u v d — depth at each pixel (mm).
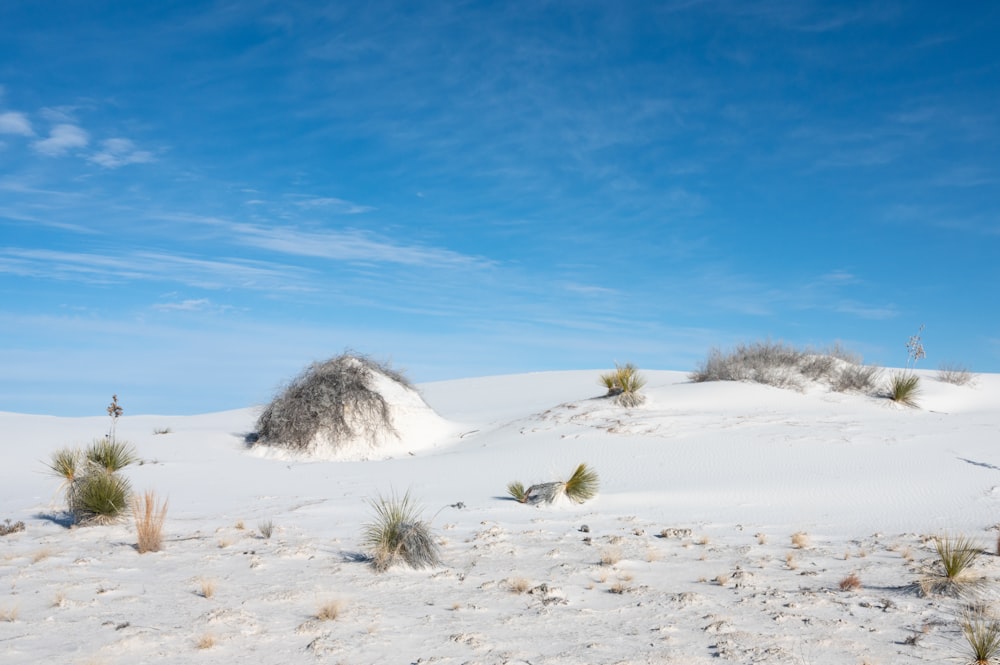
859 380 31219
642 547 12336
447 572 10117
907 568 10781
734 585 9805
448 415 36781
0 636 7215
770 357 32844
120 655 6770
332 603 8156
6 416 30922
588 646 7184
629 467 21219
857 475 19109
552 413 28938
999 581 9797
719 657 6961
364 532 13203
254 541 12188
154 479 20641
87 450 16750
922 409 28578
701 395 29703
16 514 15352
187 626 7645
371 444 27500
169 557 10938
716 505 16984
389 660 6781
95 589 9008
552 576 10141
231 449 27656
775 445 22375
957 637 7629
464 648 7117
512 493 17891
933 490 17578
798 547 12586
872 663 6855
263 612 8258
